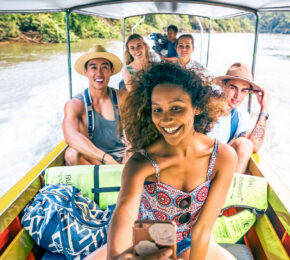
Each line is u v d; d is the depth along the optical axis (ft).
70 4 8.81
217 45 51.78
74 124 9.66
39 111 26.61
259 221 6.49
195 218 4.03
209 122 3.84
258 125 9.18
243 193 6.33
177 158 3.51
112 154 10.10
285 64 27.61
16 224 5.99
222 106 3.74
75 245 5.68
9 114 25.86
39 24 54.19
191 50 11.97
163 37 14.33
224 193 3.80
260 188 6.34
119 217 3.25
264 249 5.93
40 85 34.12
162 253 2.60
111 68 9.87
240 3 8.47
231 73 9.25
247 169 8.84
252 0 7.47
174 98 3.19
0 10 8.69
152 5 10.33
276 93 24.58
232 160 3.68
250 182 6.39
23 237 5.87
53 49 54.19
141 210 4.43
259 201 6.30
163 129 3.31
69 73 10.29
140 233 2.61
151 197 3.83
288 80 26.14
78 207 6.12
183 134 3.33
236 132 9.26
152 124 3.54
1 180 16.94
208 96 3.54
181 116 3.24
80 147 9.49
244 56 42.60
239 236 6.25
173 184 3.68
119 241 3.10
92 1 8.74
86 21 60.29
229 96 9.22
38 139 21.83
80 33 59.77
